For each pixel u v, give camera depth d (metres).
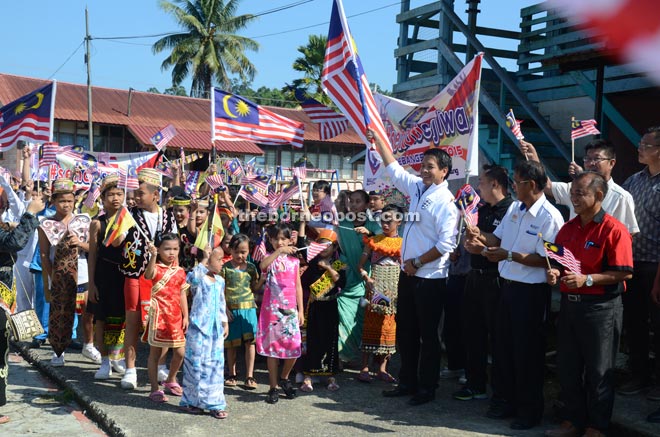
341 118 9.59
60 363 6.41
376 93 7.61
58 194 6.55
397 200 8.02
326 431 4.67
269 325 5.41
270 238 5.64
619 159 8.26
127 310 5.61
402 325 5.50
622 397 5.04
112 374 6.14
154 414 5.01
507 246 4.80
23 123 9.11
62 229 6.49
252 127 8.95
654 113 7.88
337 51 5.94
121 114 29.73
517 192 4.69
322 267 5.76
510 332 4.80
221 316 5.09
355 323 6.38
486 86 9.76
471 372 5.48
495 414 4.96
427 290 5.25
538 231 4.60
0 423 4.85
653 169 5.04
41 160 9.07
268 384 6.01
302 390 5.75
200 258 6.26
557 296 7.61
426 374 5.34
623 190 4.86
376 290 5.90
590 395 4.27
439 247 5.11
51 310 6.34
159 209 6.05
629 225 4.83
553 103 9.34
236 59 41.44
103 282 5.87
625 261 4.09
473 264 5.29
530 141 9.05
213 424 4.81
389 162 5.72
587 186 4.15
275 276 5.45
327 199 6.50
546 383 5.72
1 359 4.80
